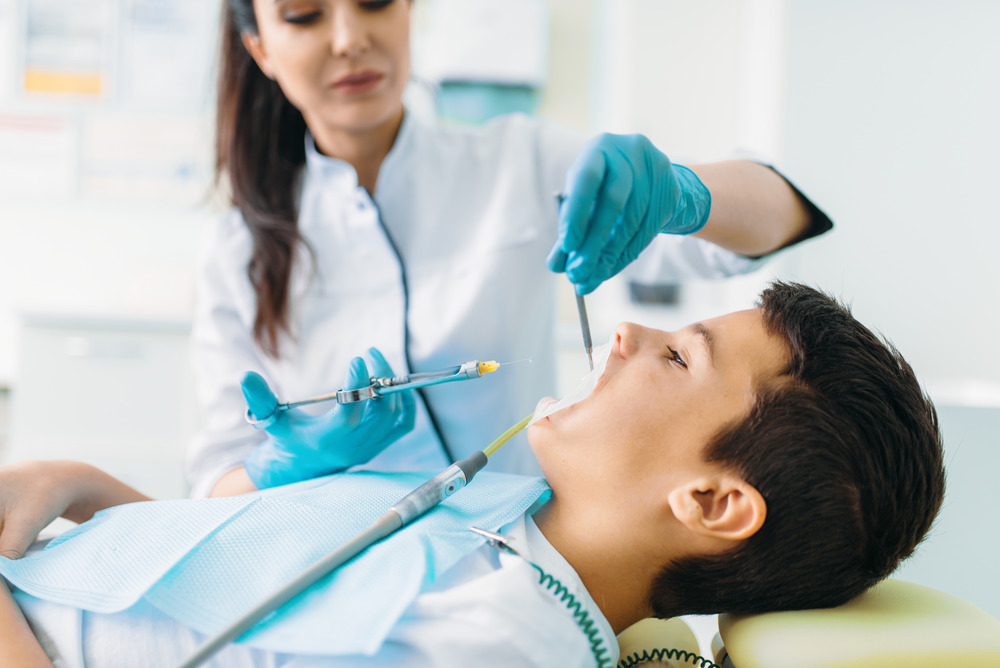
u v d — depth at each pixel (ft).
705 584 2.87
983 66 7.32
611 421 2.93
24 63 9.16
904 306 7.45
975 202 7.38
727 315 3.15
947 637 2.48
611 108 9.33
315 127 4.13
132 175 9.34
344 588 2.45
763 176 3.54
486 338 4.02
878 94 7.38
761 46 8.05
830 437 2.75
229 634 2.09
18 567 2.69
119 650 2.52
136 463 7.73
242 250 4.32
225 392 4.21
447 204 4.24
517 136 4.35
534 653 2.39
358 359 2.99
